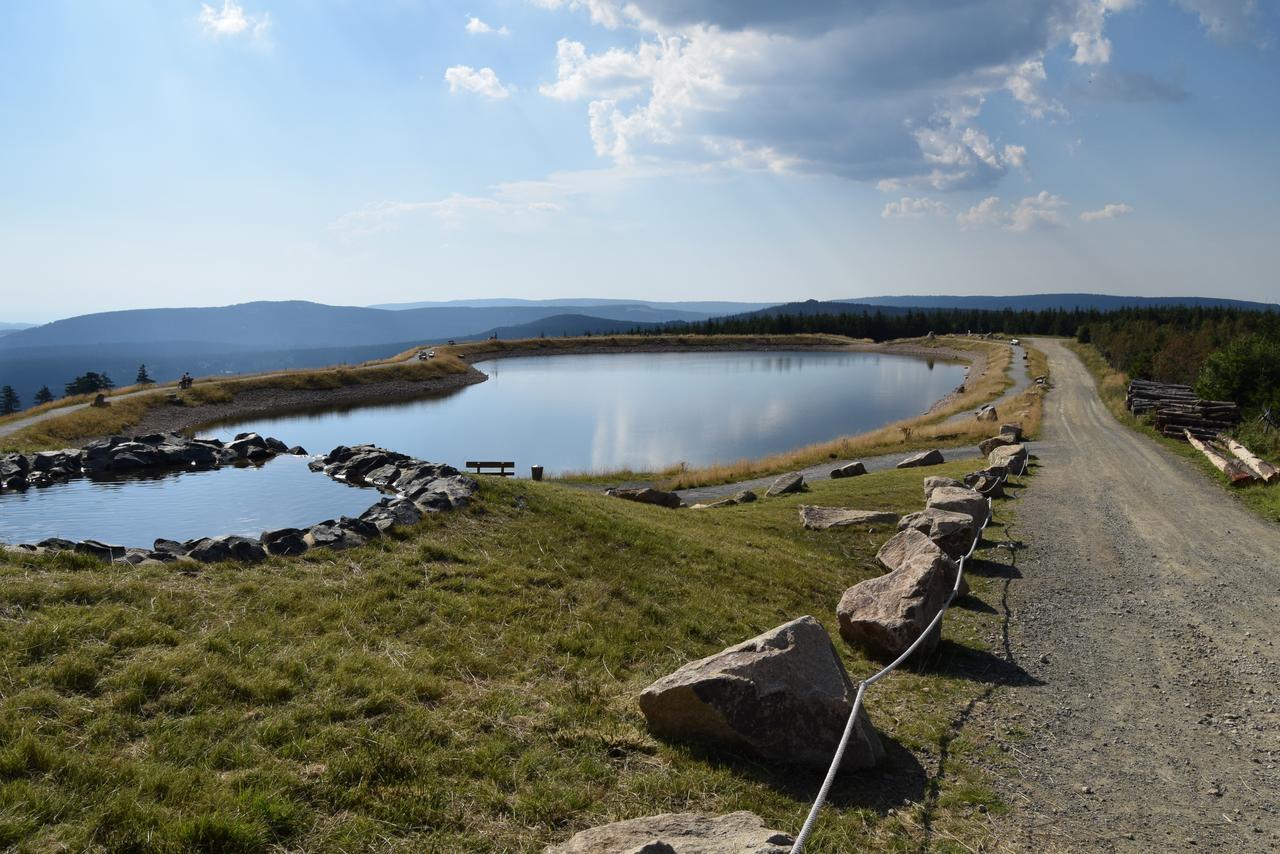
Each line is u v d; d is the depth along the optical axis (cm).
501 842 484
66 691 594
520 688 728
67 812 461
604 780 574
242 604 808
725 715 625
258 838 457
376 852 464
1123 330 9012
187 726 571
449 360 10112
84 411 4738
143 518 1334
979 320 17450
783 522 1766
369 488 1591
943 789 636
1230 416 3694
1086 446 3484
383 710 636
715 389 8319
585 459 4400
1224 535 1767
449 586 959
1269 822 607
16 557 830
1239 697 874
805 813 561
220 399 6438
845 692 660
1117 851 559
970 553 1477
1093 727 788
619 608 994
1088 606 1243
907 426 4553
